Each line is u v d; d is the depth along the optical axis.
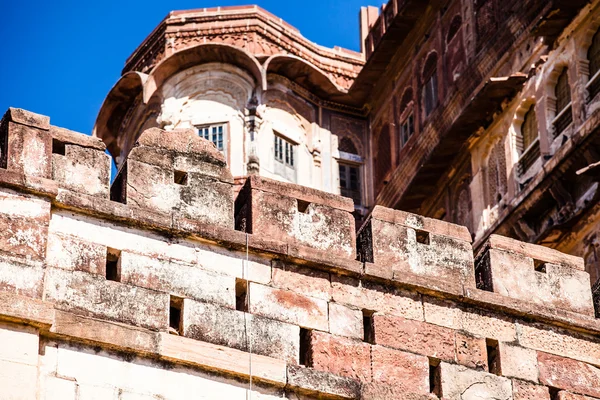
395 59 42.16
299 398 16.11
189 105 41.25
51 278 15.49
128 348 15.41
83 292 15.58
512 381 17.27
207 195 16.83
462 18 38.62
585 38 34.00
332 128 43.06
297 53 43.03
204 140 17.11
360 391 16.39
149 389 15.38
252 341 16.19
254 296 16.48
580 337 17.91
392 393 16.55
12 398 14.65
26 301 15.08
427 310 17.28
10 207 15.62
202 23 42.53
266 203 17.09
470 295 17.52
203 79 41.50
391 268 17.36
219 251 16.53
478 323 17.48
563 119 34.28
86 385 15.09
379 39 43.62
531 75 35.44
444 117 38.22
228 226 16.80
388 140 42.03
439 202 39.47
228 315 16.20
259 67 41.09
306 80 42.72
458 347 17.22
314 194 17.38
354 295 17.02
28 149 16.05
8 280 15.26
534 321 17.77
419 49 40.84
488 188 36.84
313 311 16.70
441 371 16.97
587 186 32.88
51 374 14.98
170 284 16.08
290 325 16.48
